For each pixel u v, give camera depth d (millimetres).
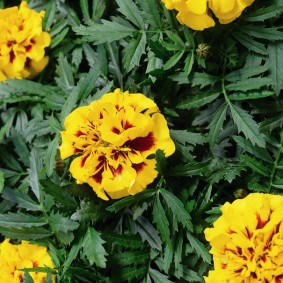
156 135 444
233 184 465
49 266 478
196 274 456
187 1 435
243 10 457
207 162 456
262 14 452
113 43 487
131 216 469
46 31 516
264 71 453
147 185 457
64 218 467
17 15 509
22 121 515
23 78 514
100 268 470
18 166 514
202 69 467
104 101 445
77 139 442
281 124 456
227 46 461
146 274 467
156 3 473
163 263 464
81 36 514
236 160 464
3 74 511
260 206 417
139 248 468
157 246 460
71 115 450
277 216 414
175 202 446
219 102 464
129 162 437
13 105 527
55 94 497
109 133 434
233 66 463
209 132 453
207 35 463
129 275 463
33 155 491
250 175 458
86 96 478
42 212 496
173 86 472
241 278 415
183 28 463
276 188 456
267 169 455
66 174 477
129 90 473
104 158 443
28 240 481
